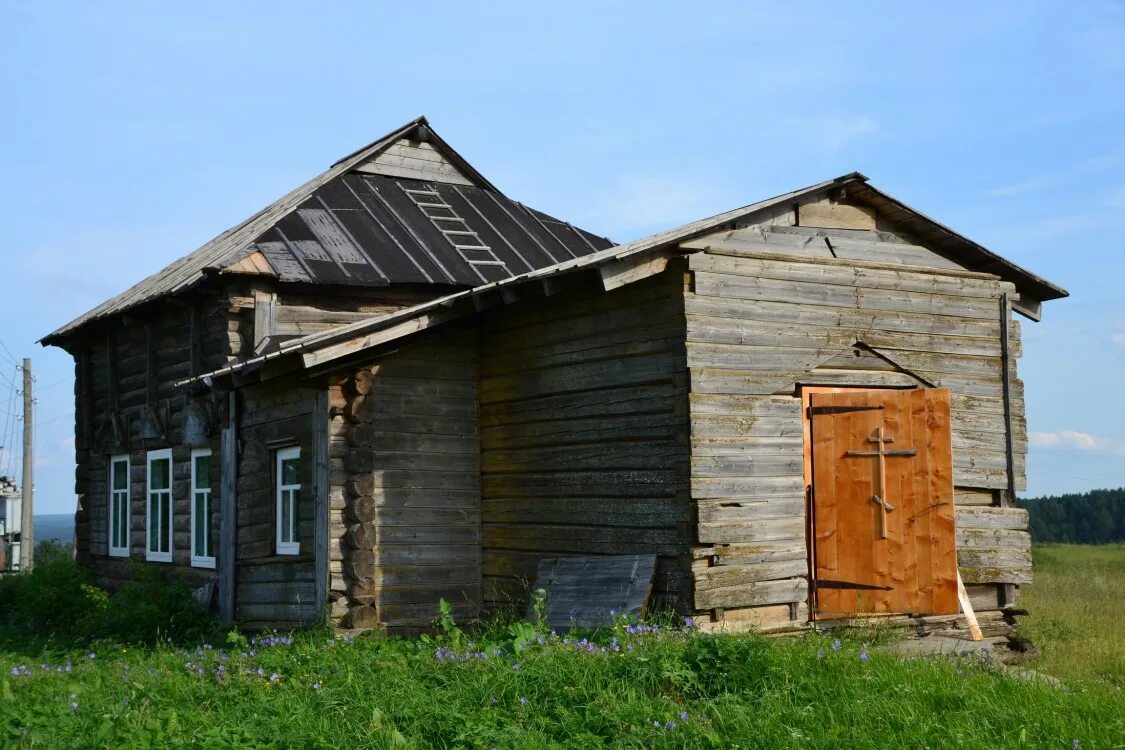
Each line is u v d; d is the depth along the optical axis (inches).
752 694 288.0
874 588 439.5
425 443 506.0
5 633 625.0
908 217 486.9
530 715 281.4
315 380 490.0
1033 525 2385.6
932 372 486.6
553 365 484.7
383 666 335.3
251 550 552.7
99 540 789.2
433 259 656.4
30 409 1213.7
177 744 261.7
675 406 425.1
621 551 444.8
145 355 721.6
